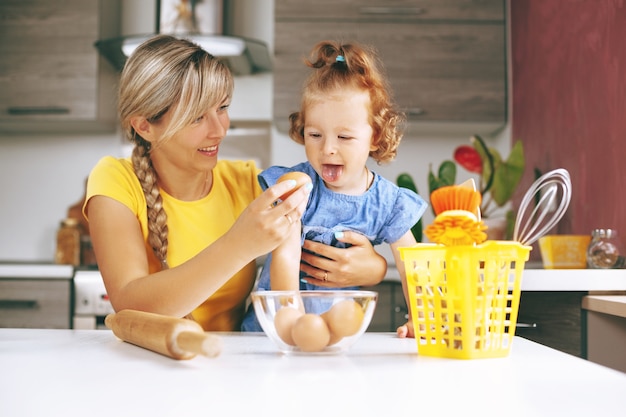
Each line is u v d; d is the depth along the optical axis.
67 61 3.26
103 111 3.36
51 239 3.60
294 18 3.25
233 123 3.59
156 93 1.29
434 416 0.55
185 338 0.78
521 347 0.98
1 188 3.63
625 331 1.53
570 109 2.46
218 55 3.24
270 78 3.60
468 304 0.85
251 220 1.00
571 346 1.56
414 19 3.25
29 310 2.88
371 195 1.34
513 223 2.70
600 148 2.17
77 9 3.27
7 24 3.27
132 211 1.34
